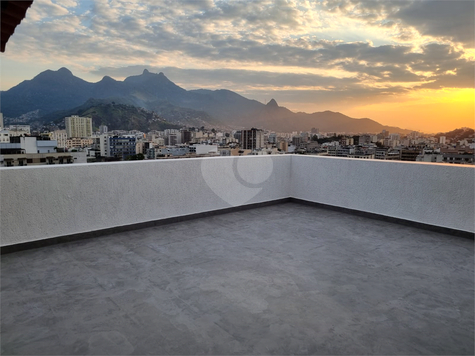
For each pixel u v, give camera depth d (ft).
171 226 12.38
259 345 5.24
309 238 11.00
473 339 5.51
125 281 7.61
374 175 13.52
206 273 8.09
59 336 5.47
